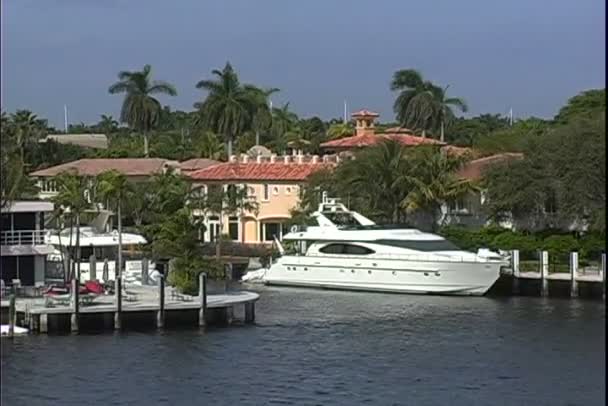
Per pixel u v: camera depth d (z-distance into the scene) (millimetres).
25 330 91250
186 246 110750
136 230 138875
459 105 198000
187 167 199250
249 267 143500
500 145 171625
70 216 119125
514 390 72000
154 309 95125
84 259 124125
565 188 131500
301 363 81062
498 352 85375
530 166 135250
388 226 131500
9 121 116375
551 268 125125
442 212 149875
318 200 153625
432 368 79188
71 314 92250
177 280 105938
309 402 69000
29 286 109375
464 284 120750
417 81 197375
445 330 96938
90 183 136625
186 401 69000
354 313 108000
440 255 122062
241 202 163625
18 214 113375
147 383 74000
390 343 90000
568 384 73438
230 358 82500
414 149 152000
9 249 110500
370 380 75312
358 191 147250
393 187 145500
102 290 103625
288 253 134250
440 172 146250
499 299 119000
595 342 89000
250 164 176250
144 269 115562
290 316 105688
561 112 189125
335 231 128250
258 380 75375
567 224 135500
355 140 193375
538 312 108000
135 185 147875
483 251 123312
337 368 79188
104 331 93125
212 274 113875
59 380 74188
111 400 69312
